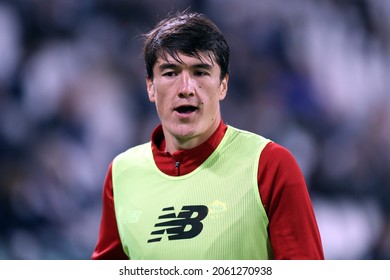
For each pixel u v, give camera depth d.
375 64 33.81
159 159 10.56
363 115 32.47
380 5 34.78
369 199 30.05
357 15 33.81
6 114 27.34
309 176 29.69
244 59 31.17
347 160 30.62
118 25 30.53
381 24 34.41
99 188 27.28
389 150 32.06
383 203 30.09
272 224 9.71
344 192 29.80
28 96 28.00
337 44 32.88
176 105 9.98
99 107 28.34
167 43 9.91
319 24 32.62
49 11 29.64
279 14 32.22
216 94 10.16
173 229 9.95
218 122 10.48
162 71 10.07
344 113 32.00
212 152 10.27
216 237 9.71
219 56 10.09
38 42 29.14
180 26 9.95
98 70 29.27
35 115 27.62
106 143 27.98
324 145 30.64
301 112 30.81
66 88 28.30
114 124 28.41
